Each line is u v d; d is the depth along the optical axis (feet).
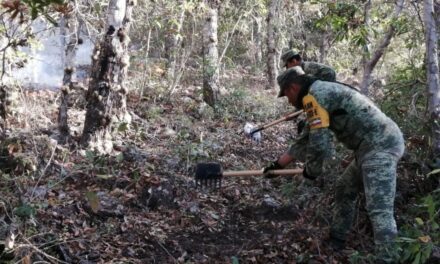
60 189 15.92
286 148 25.81
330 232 14.60
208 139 24.56
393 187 13.12
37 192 14.74
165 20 37.01
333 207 15.74
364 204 15.76
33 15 9.73
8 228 11.75
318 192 17.02
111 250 13.33
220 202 17.37
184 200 16.96
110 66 20.39
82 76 36.17
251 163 22.08
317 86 13.43
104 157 18.16
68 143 20.67
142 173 17.78
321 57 42.32
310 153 13.32
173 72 35.73
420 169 16.83
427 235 12.46
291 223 16.02
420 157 16.94
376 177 13.06
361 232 15.40
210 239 14.88
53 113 25.63
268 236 15.20
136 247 13.74
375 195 13.03
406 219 15.17
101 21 26.27
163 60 39.52
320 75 17.80
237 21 41.34
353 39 21.18
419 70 20.42
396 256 12.38
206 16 33.99
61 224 13.91
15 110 22.53
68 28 26.13
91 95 20.31
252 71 49.98
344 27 20.95
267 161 22.98
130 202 16.03
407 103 19.31
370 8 23.44
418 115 18.21
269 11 43.60
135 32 38.50
